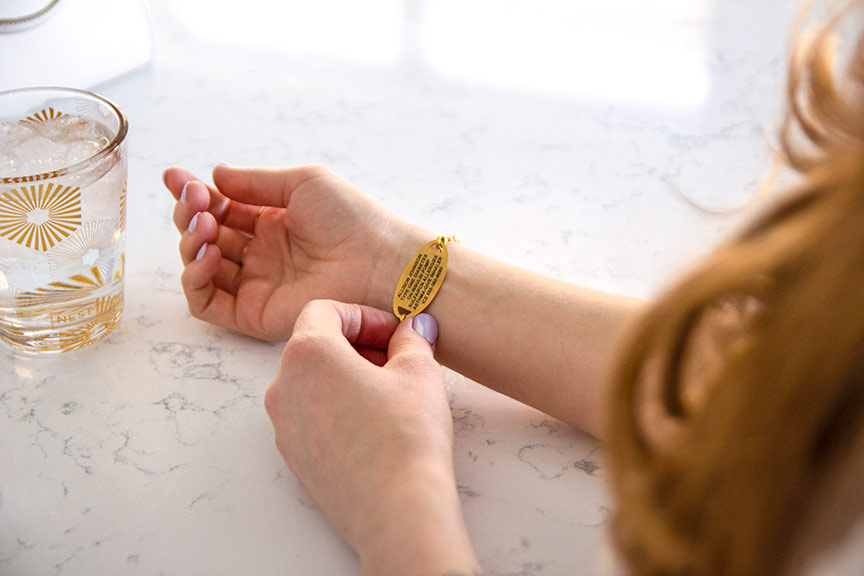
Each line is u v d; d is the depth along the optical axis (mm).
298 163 716
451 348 590
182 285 603
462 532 484
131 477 537
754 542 317
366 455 508
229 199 638
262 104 771
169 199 690
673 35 853
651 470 360
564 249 659
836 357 280
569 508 528
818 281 281
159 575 500
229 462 545
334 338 547
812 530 318
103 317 593
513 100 783
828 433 299
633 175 716
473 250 619
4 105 588
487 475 542
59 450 548
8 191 535
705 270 320
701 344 392
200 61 810
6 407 567
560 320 570
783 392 294
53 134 592
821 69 360
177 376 586
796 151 388
